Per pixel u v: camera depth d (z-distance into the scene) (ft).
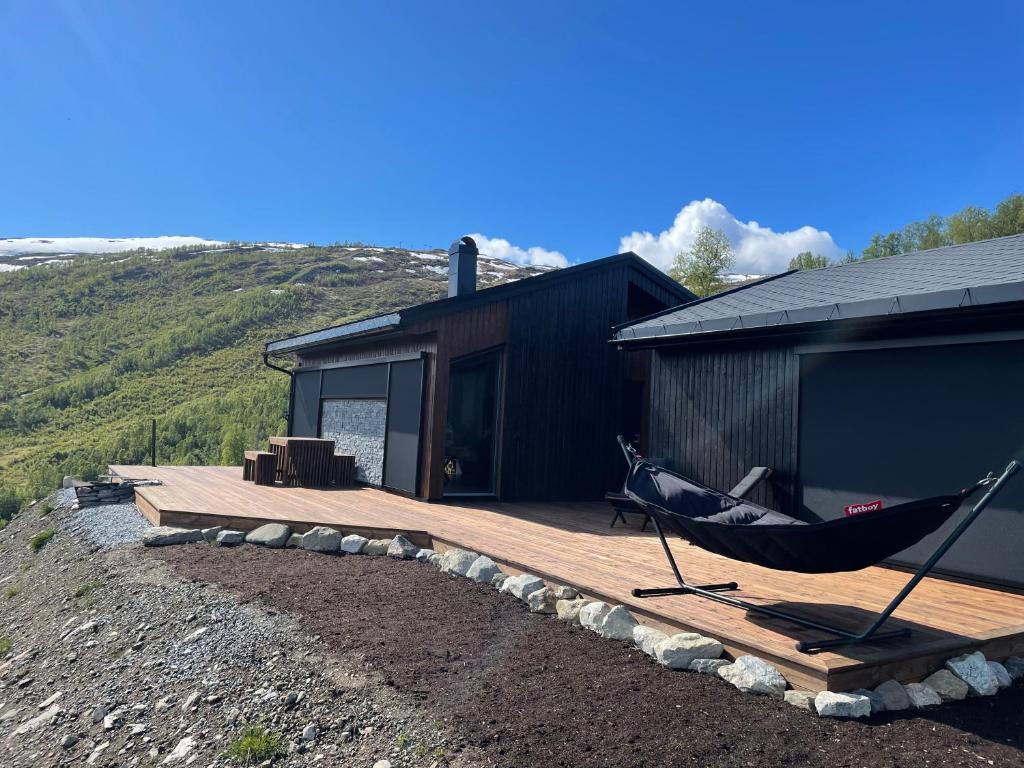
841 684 10.79
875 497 19.67
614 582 16.12
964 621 13.80
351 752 10.56
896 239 120.16
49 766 12.62
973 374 17.62
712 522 13.25
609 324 36.04
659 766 9.13
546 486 33.37
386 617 15.29
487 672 12.24
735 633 12.45
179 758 11.58
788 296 23.52
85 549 25.03
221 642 14.92
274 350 47.93
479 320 31.68
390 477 33.81
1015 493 16.60
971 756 9.39
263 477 34.99
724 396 24.94
